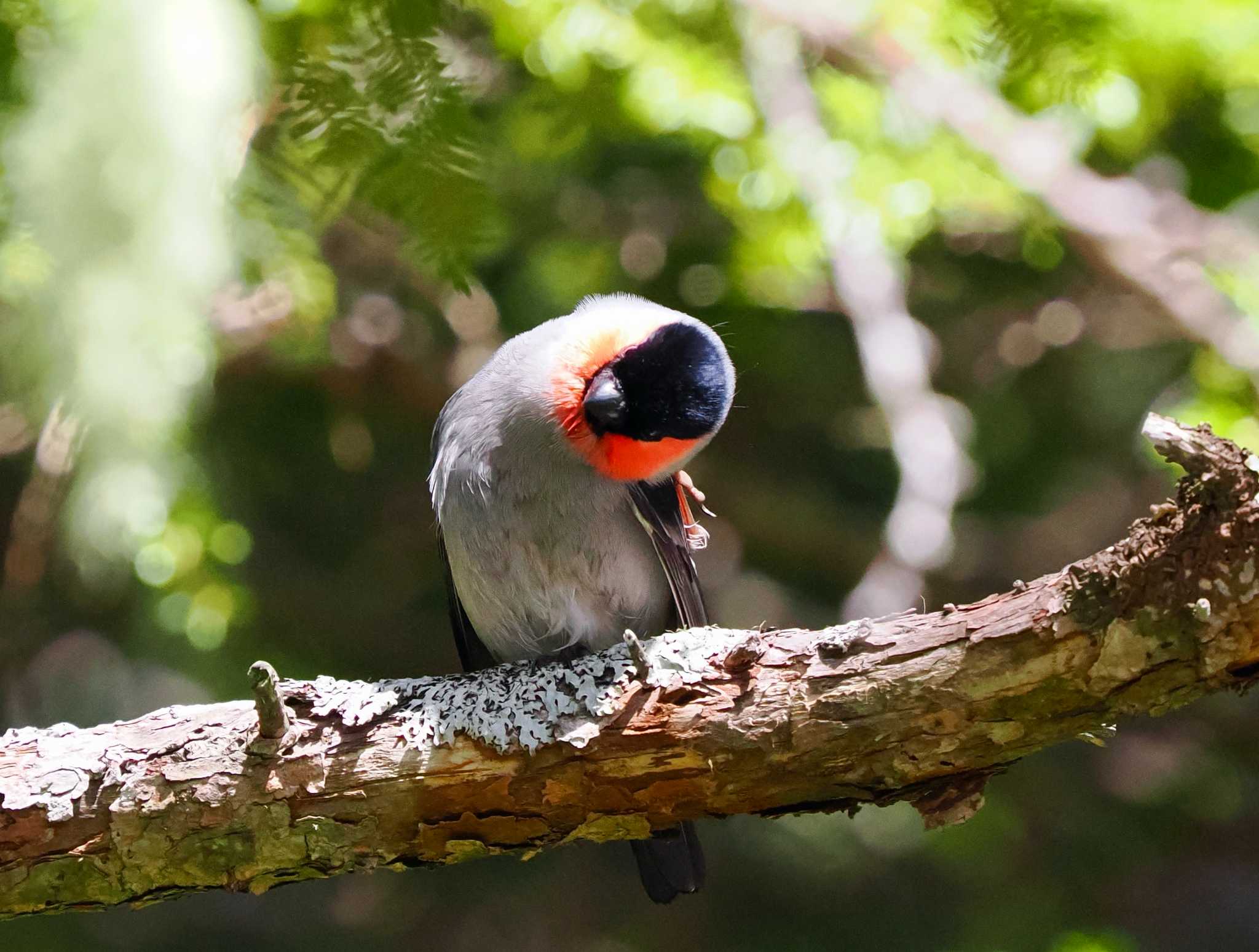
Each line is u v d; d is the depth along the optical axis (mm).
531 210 12008
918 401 10594
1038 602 5469
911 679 5625
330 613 13969
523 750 5945
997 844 14586
